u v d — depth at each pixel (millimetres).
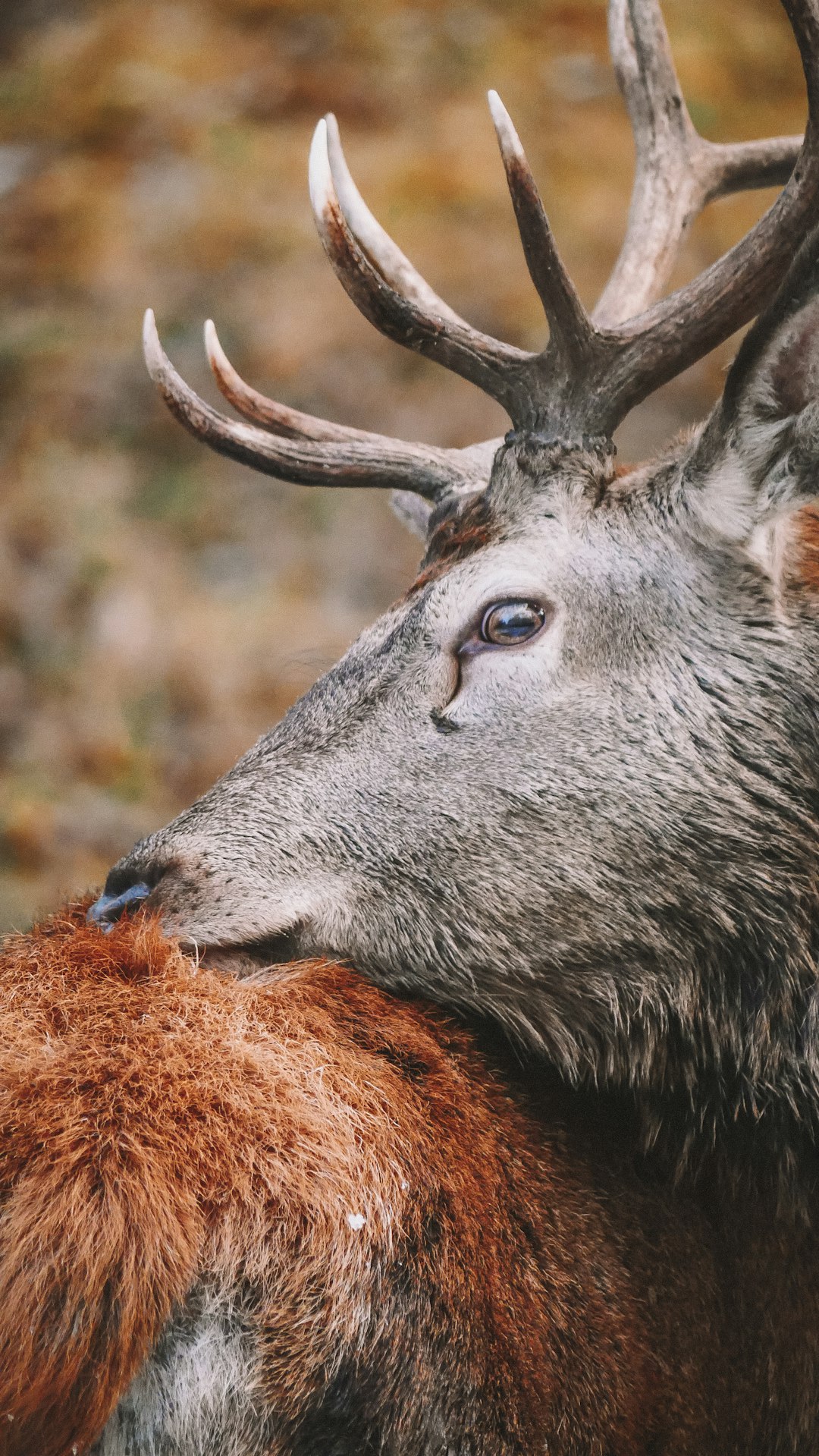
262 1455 5195
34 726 16281
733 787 6469
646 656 6629
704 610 6637
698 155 9070
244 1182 5242
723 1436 6164
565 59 26016
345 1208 5324
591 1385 5734
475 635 6805
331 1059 5762
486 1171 5836
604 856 6473
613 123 24562
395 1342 5320
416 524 8969
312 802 6730
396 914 6574
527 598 6754
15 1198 5105
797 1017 6441
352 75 25594
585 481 6961
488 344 7188
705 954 6477
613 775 6512
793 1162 6484
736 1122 6523
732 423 6574
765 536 6605
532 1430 5547
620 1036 6484
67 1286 5008
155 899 6625
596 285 21469
